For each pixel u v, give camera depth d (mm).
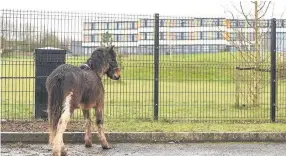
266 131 11430
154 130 11422
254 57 15344
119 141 10758
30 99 16047
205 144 10672
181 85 19141
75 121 12562
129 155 9297
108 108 15586
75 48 13016
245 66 14766
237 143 10828
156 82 13133
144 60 13594
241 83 15805
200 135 10938
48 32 12805
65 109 8273
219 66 15008
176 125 12320
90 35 13461
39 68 12594
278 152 9766
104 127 11773
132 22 13953
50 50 12570
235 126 12281
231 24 15727
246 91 15953
